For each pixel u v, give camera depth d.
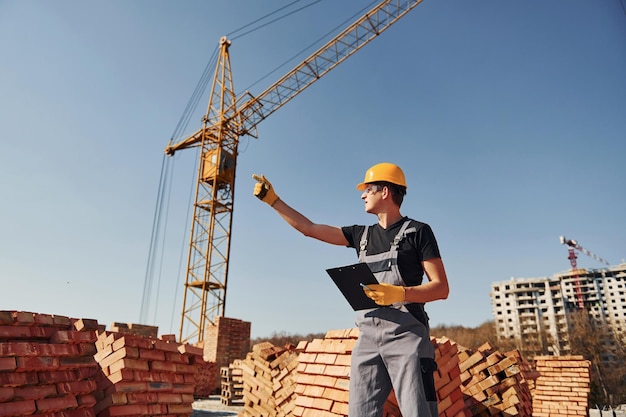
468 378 6.72
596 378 46.44
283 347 8.52
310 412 4.21
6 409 2.97
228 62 33.72
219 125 31.17
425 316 2.17
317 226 2.52
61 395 3.44
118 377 4.18
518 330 114.25
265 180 2.54
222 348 21.17
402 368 2.01
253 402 8.28
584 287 115.19
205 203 29.25
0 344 3.03
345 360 4.11
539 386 10.44
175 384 4.92
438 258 2.13
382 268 2.21
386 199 2.37
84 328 3.76
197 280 27.27
